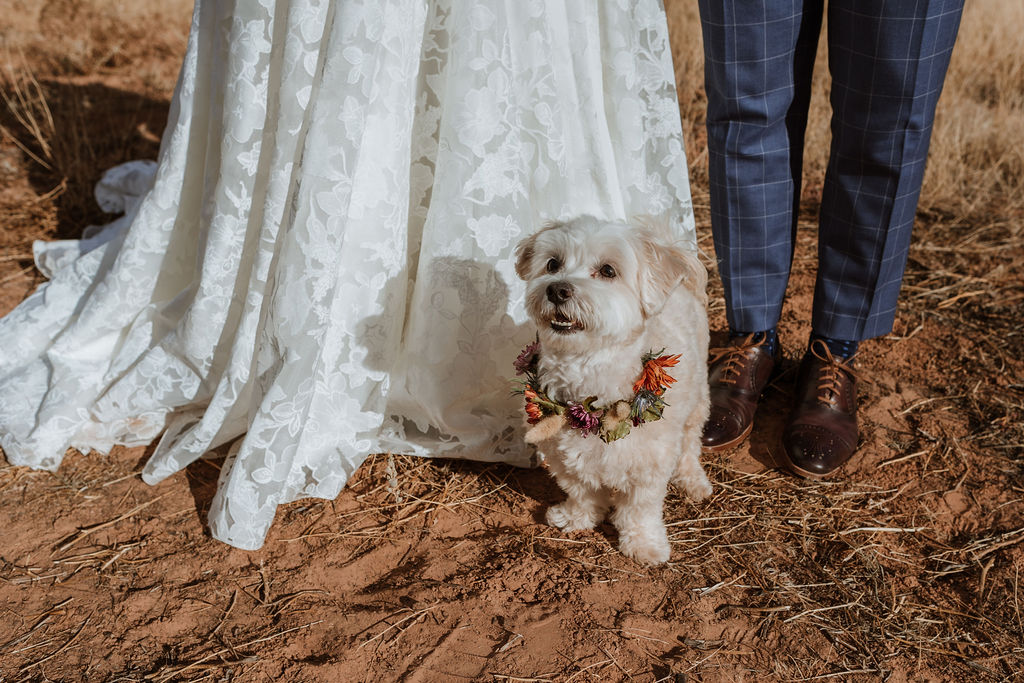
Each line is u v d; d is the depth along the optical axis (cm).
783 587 290
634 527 302
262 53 301
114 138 670
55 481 338
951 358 427
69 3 935
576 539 314
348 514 324
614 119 344
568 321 264
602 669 256
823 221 356
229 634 269
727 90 329
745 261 366
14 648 263
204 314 328
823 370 369
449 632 269
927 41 295
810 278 507
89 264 397
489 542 310
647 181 358
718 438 357
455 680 252
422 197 326
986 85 743
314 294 292
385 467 349
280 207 299
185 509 324
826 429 350
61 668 256
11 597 282
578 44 318
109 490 334
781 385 410
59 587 287
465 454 346
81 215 566
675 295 320
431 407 335
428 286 320
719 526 319
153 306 361
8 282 478
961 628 274
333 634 269
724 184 351
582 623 274
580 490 304
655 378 266
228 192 315
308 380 301
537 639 267
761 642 268
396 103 296
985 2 824
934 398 395
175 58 882
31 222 552
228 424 328
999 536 310
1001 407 387
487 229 314
